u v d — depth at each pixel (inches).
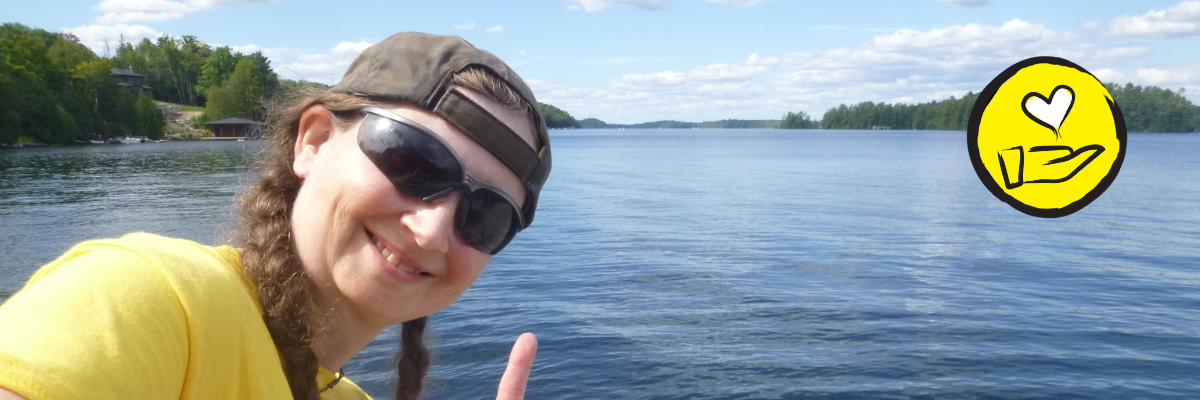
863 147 3720.5
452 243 38.0
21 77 2903.5
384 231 37.2
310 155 40.1
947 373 253.6
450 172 37.1
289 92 42.1
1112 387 242.7
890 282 409.4
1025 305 357.1
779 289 384.5
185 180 1204.5
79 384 23.9
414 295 38.3
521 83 41.0
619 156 2605.8
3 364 22.9
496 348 266.4
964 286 402.0
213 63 5290.4
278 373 33.9
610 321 311.9
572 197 986.1
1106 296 382.3
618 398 228.2
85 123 3366.1
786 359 266.2
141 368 26.4
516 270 428.5
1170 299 376.8
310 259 37.7
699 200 948.6
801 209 840.9
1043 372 256.2
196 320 29.5
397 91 37.6
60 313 25.7
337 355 39.9
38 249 524.4
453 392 223.3
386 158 36.5
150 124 3941.9
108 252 29.8
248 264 36.9
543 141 42.3
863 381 245.3
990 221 737.6
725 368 255.4
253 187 40.5
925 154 2807.6
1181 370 259.6
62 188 1059.3
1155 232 666.8
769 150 3277.6
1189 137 5580.7
